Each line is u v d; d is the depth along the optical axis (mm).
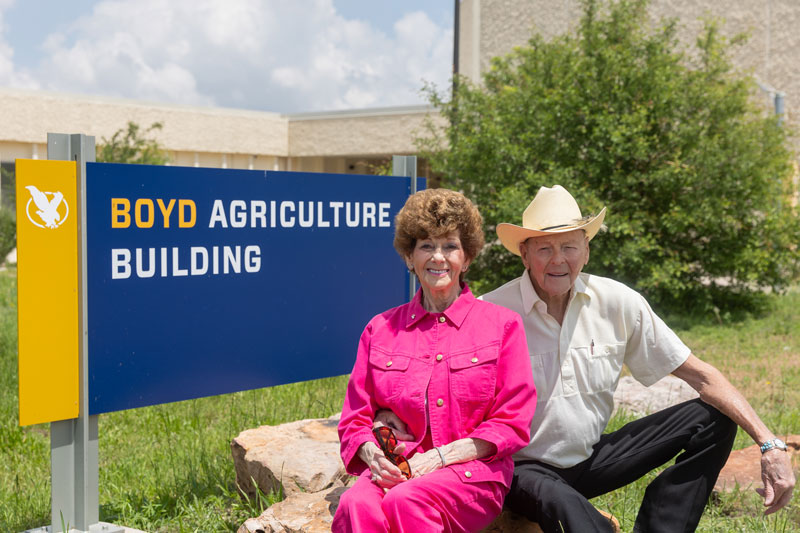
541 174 11953
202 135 24953
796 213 12336
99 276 3670
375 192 4945
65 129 22547
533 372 3123
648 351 3182
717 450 3066
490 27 21047
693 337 10336
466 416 2840
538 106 12406
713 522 3977
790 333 10461
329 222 4703
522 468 3002
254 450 4363
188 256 4035
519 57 13719
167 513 4305
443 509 2652
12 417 6676
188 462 4973
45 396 3512
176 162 24828
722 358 8898
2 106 21422
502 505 2857
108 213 3691
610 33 12516
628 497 4227
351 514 2629
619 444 3180
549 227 3049
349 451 2820
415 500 2600
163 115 24203
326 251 4695
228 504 4383
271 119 26484
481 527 2801
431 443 2863
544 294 3168
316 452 4301
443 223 2861
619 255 11562
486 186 12516
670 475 3049
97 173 3641
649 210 12141
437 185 23797
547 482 2855
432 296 2957
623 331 3172
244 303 4301
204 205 4090
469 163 12648
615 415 5836
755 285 12633
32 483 4953
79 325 3613
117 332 3754
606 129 11562
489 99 13070
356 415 2904
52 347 3529
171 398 3992
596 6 12773
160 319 3930
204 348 4129
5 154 21953
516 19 20578
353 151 25469
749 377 7758
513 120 12492
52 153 3549
